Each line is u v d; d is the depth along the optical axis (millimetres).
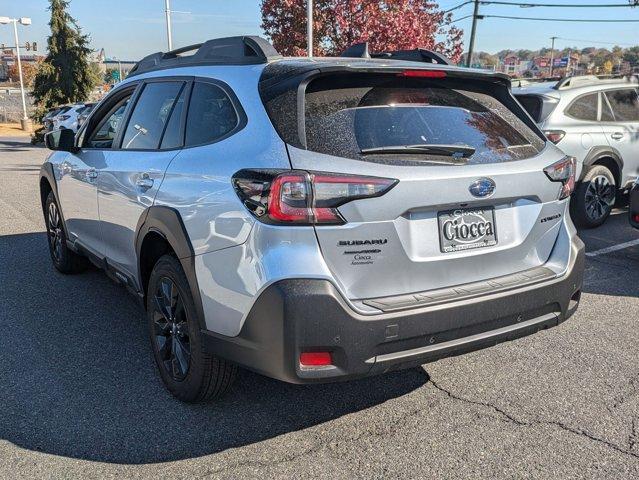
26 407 3322
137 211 3604
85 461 2844
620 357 3975
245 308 2686
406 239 2732
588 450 2939
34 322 4570
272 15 16812
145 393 3492
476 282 2973
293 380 2582
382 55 4094
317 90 2846
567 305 3227
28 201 9953
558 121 7312
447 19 18094
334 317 2545
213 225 2842
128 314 4746
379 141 2754
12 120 45562
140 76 4242
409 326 2658
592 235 7379
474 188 2838
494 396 3467
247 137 2869
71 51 33188
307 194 2539
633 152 7836
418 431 3111
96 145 4637
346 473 2766
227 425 3160
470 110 3176
